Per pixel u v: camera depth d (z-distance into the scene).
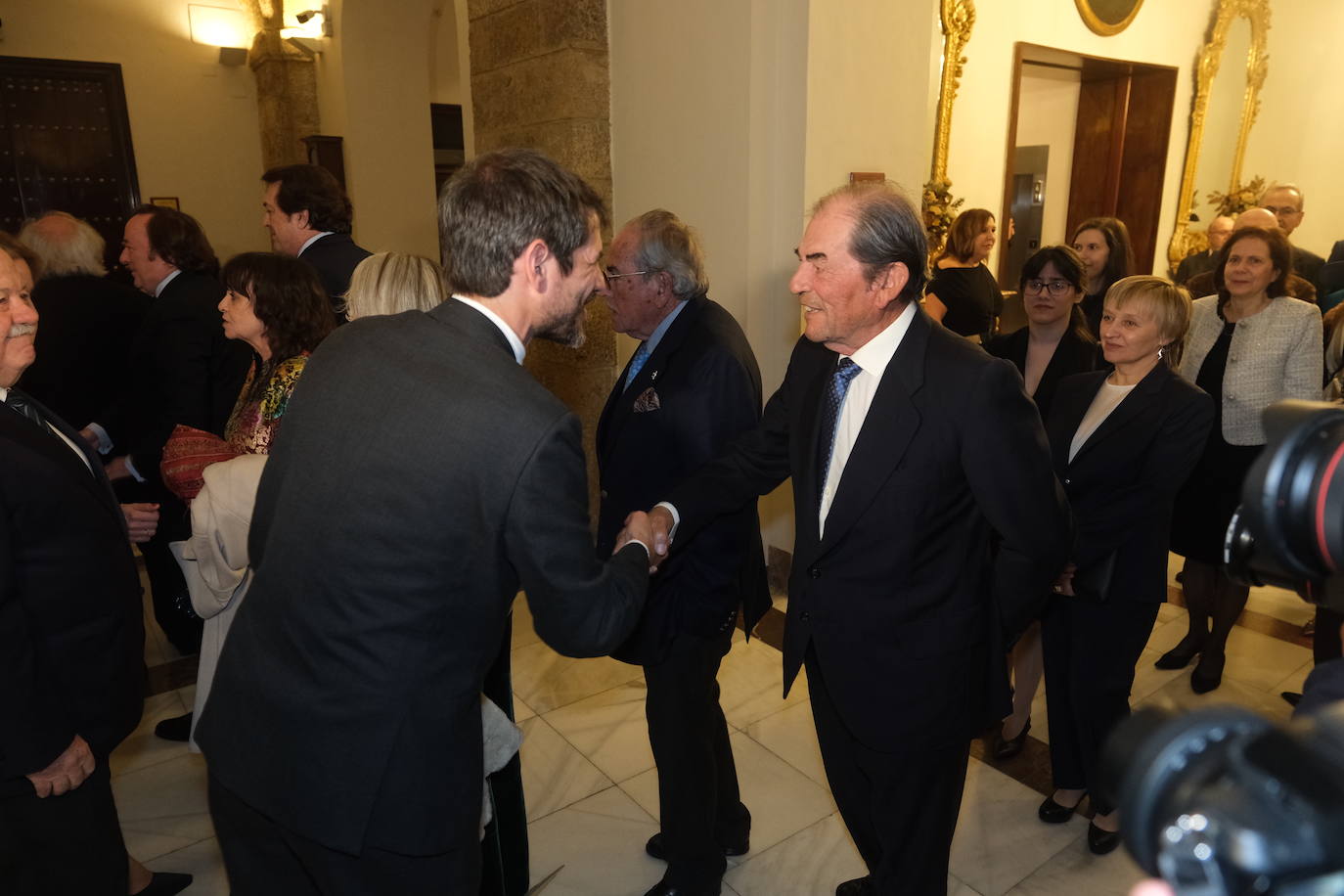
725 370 1.75
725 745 1.97
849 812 1.63
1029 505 1.31
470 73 4.07
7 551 1.28
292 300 1.84
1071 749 2.13
